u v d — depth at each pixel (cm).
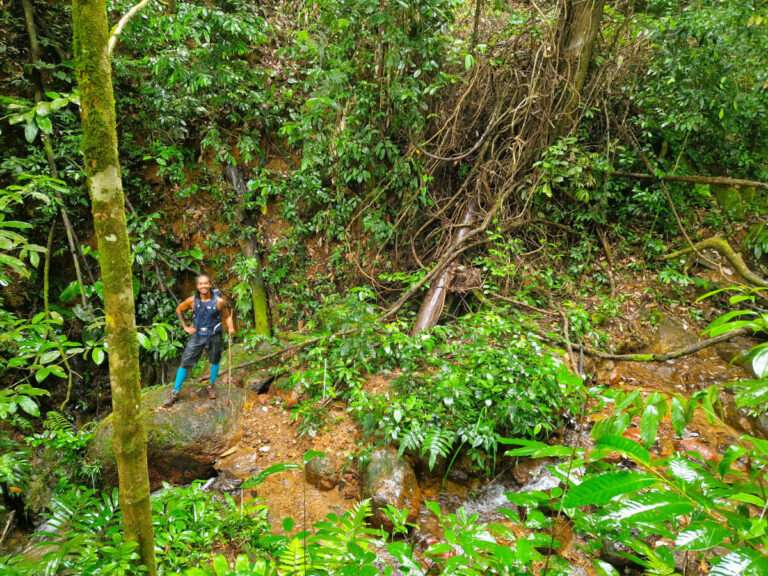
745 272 575
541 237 701
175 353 631
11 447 478
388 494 386
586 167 641
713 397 110
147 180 700
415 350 493
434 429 420
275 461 464
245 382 575
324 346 548
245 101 691
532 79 634
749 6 555
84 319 588
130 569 165
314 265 721
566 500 81
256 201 700
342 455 445
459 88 668
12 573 194
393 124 657
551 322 582
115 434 161
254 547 280
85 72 139
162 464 469
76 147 589
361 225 713
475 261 643
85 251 574
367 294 557
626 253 694
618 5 687
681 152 683
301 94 732
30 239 611
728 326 103
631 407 133
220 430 490
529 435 422
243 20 641
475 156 696
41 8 633
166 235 704
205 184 719
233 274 720
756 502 81
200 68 634
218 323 504
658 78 648
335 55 618
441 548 143
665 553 117
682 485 90
